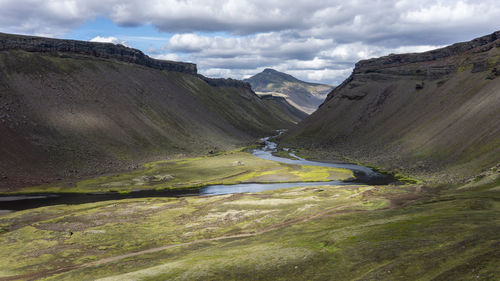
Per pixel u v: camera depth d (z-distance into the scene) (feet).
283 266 154.92
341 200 325.01
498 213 194.80
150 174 560.20
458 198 261.44
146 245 237.86
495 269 116.16
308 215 277.44
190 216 313.94
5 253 229.45
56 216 324.39
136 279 151.94
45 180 484.33
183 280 148.15
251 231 252.01
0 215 337.11
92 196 426.51
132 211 338.34
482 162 435.53
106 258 214.28
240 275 149.79
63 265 205.36
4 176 460.96
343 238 184.44
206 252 195.31
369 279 128.26
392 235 176.86
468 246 141.90
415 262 135.44
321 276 140.77
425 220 198.59
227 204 347.15
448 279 116.88
